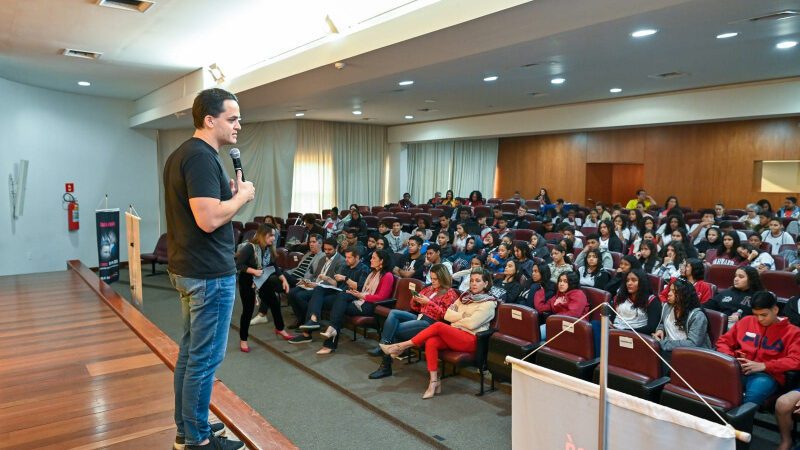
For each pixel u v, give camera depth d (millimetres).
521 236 7793
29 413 2729
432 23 4066
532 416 1959
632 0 3475
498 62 5891
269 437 2297
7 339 4180
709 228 6164
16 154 8609
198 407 1788
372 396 4176
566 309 4359
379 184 14750
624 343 3350
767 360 3246
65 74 7945
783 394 3168
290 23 5496
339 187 13898
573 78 7316
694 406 2902
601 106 9727
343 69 5402
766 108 7754
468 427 3641
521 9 3559
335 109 10781
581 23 3955
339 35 5039
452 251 6980
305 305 5793
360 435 3611
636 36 4723
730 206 9742
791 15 4172
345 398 4227
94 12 5023
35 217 9055
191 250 1712
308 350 5324
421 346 4777
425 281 6016
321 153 13508
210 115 1710
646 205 10070
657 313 4023
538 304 4660
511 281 5027
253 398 4230
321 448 3438
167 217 1777
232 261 1814
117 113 10484
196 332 1747
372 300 5336
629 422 1671
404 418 3783
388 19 4477
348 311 5395
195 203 1614
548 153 12742
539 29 4066
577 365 3469
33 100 8945
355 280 5660
